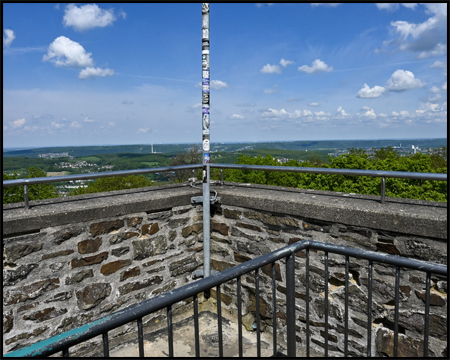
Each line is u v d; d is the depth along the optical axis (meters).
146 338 3.39
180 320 3.73
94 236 3.07
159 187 4.02
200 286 1.24
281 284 3.30
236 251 3.71
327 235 2.94
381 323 2.67
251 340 3.36
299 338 3.21
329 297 2.95
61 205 2.99
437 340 2.40
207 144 3.59
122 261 3.28
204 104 3.56
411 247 2.46
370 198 3.03
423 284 2.43
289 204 3.09
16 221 2.57
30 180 2.69
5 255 2.60
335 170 2.89
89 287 3.07
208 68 3.54
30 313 2.76
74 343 0.95
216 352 3.14
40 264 2.78
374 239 2.66
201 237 3.95
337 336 2.92
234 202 3.58
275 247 3.33
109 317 1.02
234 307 3.75
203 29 3.49
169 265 3.66
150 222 3.47
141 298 3.45
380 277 2.63
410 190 10.80
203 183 3.64
